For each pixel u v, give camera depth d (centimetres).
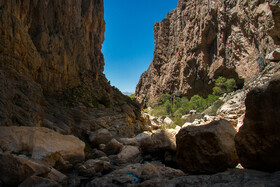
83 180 659
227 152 457
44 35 1603
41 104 1198
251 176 354
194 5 5672
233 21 4356
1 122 681
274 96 363
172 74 6438
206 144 477
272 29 2612
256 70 3747
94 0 3625
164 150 1052
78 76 2184
